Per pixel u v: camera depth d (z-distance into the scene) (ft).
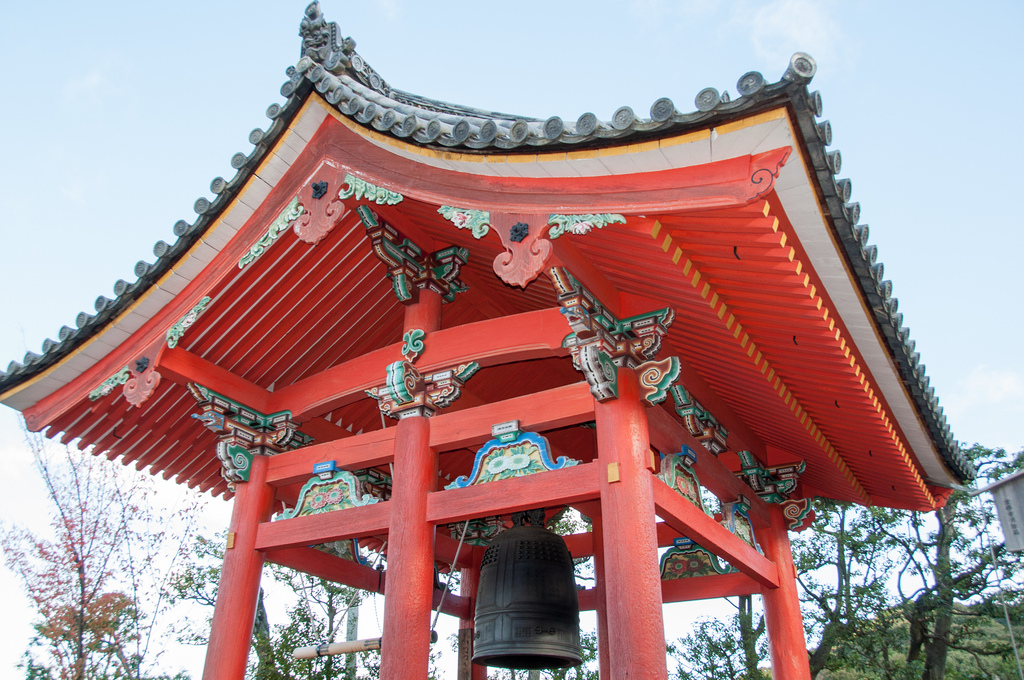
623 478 21.44
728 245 19.27
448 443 26.12
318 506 28.58
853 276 22.06
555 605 25.17
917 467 35.60
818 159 17.07
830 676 76.02
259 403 31.68
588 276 22.39
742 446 33.73
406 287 28.78
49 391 31.04
